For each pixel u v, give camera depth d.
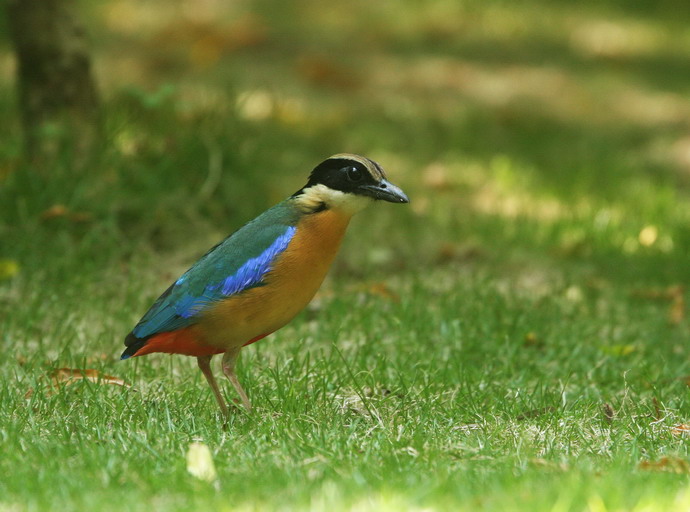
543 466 7.18
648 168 18.27
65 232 12.46
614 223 15.30
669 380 9.87
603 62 24.52
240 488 6.62
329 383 9.32
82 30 13.62
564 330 11.23
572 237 14.89
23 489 6.57
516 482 6.69
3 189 12.77
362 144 18.38
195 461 6.96
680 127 20.69
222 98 15.16
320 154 17.66
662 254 14.21
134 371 9.56
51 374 9.30
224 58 22.59
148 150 14.10
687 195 17.12
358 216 15.16
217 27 23.98
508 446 7.80
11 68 20.08
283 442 7.62
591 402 9.02
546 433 8.08
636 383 9.88
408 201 8.24
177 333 8.31
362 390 9.16
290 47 23.77
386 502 6.21
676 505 6.14
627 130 20.41
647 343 11.14
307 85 21.52
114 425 8.12
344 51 23.89
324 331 10.95
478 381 9.62
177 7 25.45
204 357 8.66
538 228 15.04
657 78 23.69
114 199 13.03
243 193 14.10
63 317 10.88
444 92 21.97
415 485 6.67
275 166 15.96
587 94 22.34
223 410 8.56
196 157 14.02
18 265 12.00
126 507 6.24
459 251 14.02
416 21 26.14
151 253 12.98
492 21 26.48
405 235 14.62
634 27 26.94
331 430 8.03
